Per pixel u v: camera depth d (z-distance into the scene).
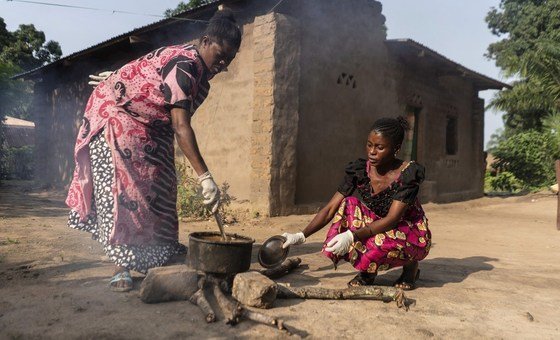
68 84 12.99
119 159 2.87
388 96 10.52
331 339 2.29
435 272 3.94
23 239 4.81
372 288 2.96
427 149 12.25
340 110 9.15
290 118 7.69
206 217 7.40
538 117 22.39
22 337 2.19
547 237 6.77
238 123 8.11
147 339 2.18
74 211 3.09
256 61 7.65
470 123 14.71
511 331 2.55
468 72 12.56
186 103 2.84
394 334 2.41
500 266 4.39
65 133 13.13
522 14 24.36
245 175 7.94
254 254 4.35
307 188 8.42
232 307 2.43
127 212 2.87
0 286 3.00
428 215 9.63
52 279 3.19
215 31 2.94
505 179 19.12
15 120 26.55
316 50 8.56
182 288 2.72
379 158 2.99
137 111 2.94
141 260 2.92
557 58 16.78
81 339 2.17
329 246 2.93
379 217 3.14
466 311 2.86
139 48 10.30
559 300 3.22
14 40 32.19
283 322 2.39
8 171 20.41
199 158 2.81
